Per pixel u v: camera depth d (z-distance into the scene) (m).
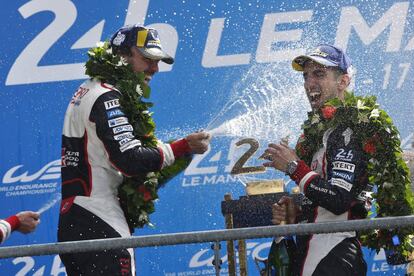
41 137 19.16
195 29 19.38
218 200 18.81
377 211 13.17
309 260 12.48
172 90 19.28
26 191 19.03
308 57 13.17
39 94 19.25
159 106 19.23
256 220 13.88
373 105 13.00
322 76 13.19
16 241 18.72
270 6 19.42
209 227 18.80
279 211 13.47
